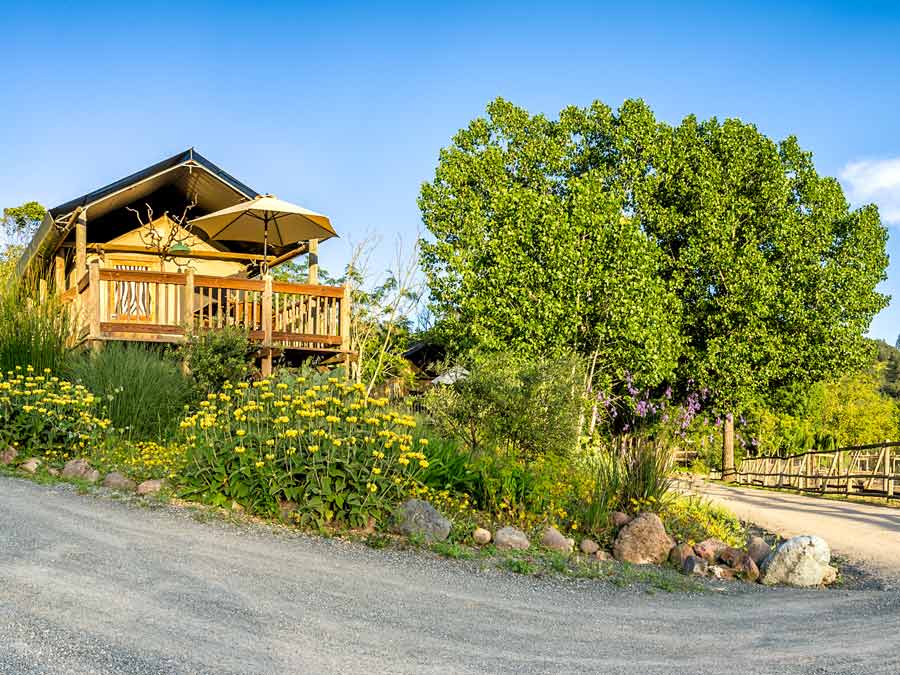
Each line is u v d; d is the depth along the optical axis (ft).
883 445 65.72
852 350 98.07
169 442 37.65
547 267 85.30
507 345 84.89
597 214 86.53
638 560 30.19
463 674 15.84
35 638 15.42
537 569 26.55
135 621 16.90
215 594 19.26
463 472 34.78
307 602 19.53
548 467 36.35
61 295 56.85
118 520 25.16
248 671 14.93
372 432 28.99
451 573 24.44
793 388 102.99
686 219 95.55
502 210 90.63
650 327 85.15
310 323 54.54
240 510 27.96
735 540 35.94
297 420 28.66
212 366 45.09
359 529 27.81
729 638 20.11
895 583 28.63
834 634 20.84
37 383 37.27
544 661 17.10
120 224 66.74
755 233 98.94
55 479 30.09
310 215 55.16
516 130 102.94
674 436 55.83
